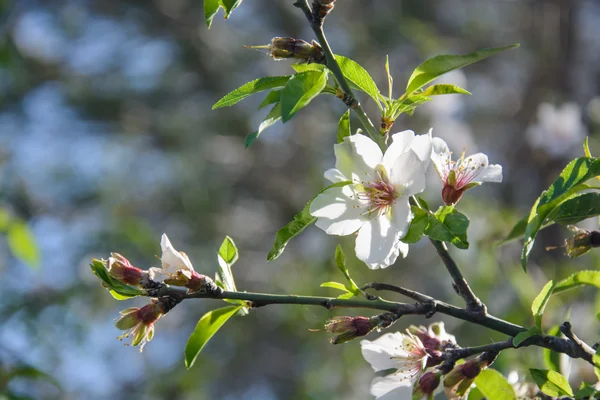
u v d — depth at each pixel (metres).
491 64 11.56
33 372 4.41
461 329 6.40
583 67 11.45
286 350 8.85
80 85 10.98
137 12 11.37
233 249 2.56
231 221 10.32
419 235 2.26
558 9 11.59
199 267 9.65
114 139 10.74
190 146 10.45
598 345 2.40
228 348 8.97
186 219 10.20
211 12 2.36
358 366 6.92
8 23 9.59
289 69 11.20
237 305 2.48
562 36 11.48
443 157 2.55
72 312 7.90
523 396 2.71
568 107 7.98
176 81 11.02
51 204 10.20
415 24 10.54
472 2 12.03
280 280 8.55
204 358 8.55
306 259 8.62
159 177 10.63
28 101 10.86
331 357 7.14
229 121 10.66
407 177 2.32
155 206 10.38
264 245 10.25
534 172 9.77
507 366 3.68
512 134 10.55
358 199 2.36
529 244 2.24
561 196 2.25
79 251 8.59
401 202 2.32
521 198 9.76
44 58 11.13
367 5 11.25
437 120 8.68
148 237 8.80
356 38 10.59
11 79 10.46
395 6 11.40
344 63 2.54
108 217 9.84
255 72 11.26
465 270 5.65
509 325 2.37
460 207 5.91
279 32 11.42
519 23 11.96
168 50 11.33
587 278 2.53
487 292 5.25
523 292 4.38
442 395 4.06
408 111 2.52
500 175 2.50
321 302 2.38
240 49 11.16
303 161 10.73
